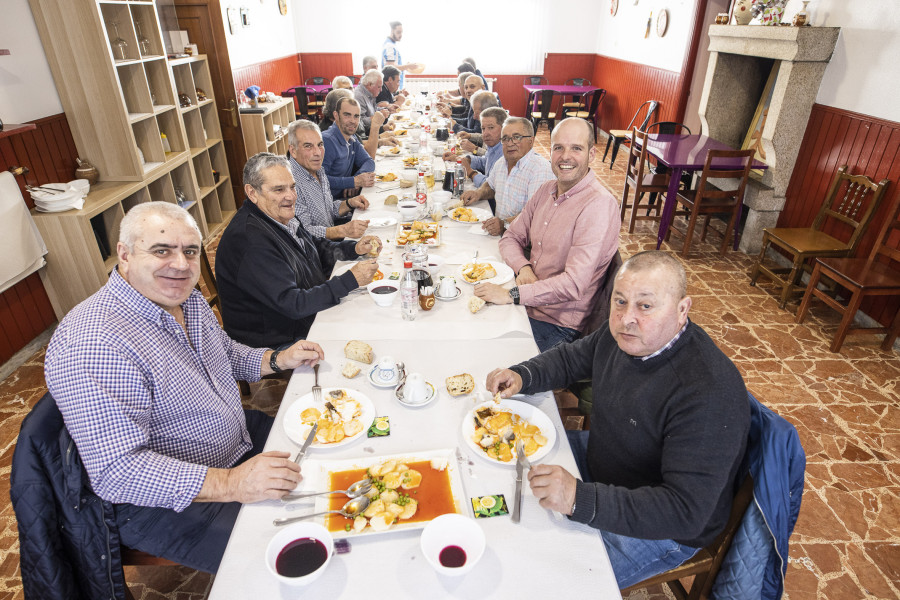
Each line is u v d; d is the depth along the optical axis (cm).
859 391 284
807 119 407
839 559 193
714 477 110
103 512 122
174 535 131
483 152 490
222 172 525
